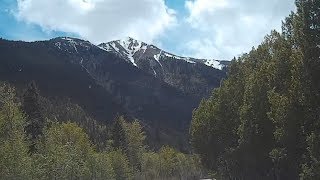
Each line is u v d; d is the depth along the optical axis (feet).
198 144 210.79
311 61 80.28
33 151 134.72
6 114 97.86
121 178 228.02
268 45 130.62
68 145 151.33
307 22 80.33
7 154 90.89
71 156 145.59
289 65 97.45
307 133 85.30
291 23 94.02
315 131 78.33
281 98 89.04
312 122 84.28
